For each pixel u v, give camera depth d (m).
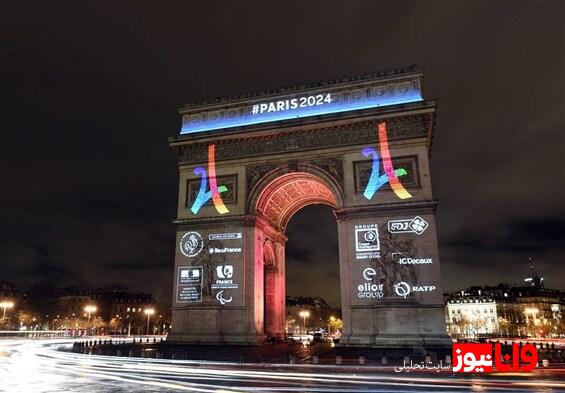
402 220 63.38
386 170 66.19
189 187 75.75
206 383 33.56
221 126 77.50
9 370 42.75
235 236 70.94
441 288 59.41
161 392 29.34
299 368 44.72
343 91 72.56
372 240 63.72
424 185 63.97
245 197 72.38
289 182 75.50
